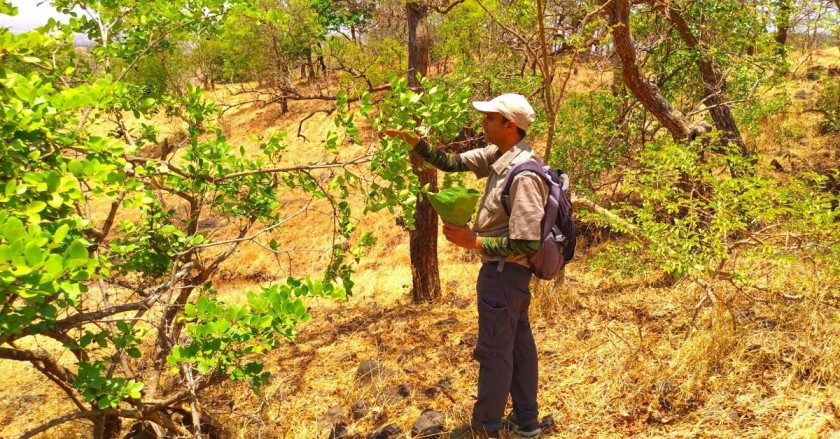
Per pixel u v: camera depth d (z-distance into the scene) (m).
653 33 9.35
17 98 2.24
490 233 2.83
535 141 9.96
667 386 3.32
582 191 9.00
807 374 3.20
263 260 13.96
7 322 2.25
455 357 4.77
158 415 3.46
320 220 15.53
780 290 4.18
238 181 3.72
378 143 3.24
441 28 13.70
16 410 5.40
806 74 15.73
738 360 3.42
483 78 8.52
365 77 6.69
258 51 12.77
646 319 4.56
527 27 7.23
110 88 2.32
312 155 18.48
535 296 5.34
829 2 8.62
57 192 2.18
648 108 7.41
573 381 3.71
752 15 8.72
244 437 3.99
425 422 3.47
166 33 3.80
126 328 2.88
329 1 8.16
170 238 3.65
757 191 3.78
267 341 2.76
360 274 11.74
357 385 4.56
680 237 4.12
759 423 2.86
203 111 3.90
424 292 8.06
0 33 2.20
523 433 3.09
